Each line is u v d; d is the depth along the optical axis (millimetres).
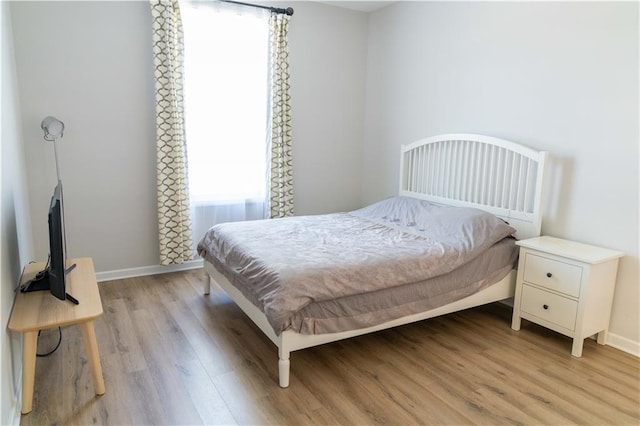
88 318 1963
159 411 2008
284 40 4125
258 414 2002
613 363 2496
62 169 3453
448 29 3717
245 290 2541
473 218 3039
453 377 2332
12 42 3064
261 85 4137
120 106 3590
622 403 2117
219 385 2227
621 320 2670
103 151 3582
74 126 3447
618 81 2588
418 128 4148
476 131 3535
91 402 2055
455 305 2750
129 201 3746
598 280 2535
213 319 3014
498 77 3312
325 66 4543
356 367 2428
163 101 3594
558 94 2914
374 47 4648
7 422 1720
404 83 4273
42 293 2213
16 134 2863
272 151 4242
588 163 2777
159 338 2719
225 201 4156
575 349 2566
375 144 4766
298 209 4672
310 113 4547
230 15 3875
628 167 2580
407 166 4215
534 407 2076
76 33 3354
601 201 2725
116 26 3482
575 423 1968
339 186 4895
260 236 2984
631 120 2545
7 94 2549
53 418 1934
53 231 1981
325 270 2291
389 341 2758
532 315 2807
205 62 3834
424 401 2113
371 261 2467
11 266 2223
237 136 4094
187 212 3863
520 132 3186
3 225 2021
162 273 3955
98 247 3689
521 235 3119
